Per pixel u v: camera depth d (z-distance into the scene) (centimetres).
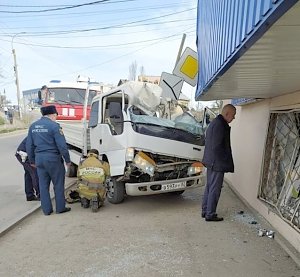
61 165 662
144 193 674
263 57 302
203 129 730
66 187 894
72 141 1015
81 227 577
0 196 807
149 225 589
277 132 632
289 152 580
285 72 373
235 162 905
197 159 712
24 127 3672
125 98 690
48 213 652
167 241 511
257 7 215
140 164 656
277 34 236
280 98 598
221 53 340
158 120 689
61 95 1321
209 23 450
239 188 829
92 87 1064
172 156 688
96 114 802
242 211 671
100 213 665
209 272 409
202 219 625
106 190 744
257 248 483
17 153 746
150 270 415
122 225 589
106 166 699
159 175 701
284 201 557
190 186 712
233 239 519
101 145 751
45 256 458
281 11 188
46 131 642
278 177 609
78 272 412
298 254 451
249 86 488
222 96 663
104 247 488
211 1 429
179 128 694
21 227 579
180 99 832
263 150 662
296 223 490
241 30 254
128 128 661
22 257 455
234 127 973
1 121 3759
